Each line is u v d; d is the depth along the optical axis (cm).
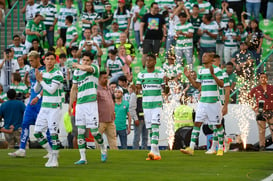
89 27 5094
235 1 4953
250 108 4106
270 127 3791
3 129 3844
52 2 5538
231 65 4369
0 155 3111
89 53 2605
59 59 4616
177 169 2425
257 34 4588
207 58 3095
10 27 5550
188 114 3881
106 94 3262
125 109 3934
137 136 3969
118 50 4794
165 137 4194
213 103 3108
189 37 4659
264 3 4931
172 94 4253
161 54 4862
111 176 2128
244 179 2078
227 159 2894
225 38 4719
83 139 2636
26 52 4969
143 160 2827
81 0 5447
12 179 2016
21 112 3881
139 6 5059
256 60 4569
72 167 2483
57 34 5288
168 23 4969
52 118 2484
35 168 2431
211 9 4919
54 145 2494
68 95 4500
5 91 4650
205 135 3812
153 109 2866
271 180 2088
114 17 5141
